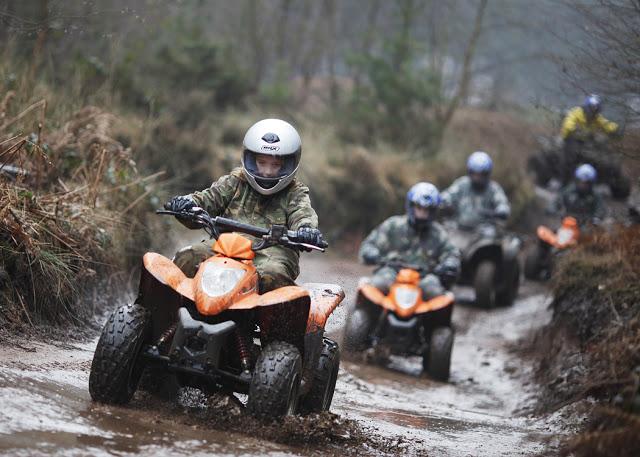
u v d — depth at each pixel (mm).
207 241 12680
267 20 53062
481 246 30688
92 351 15336
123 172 21156
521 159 48344
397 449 12266
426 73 48719
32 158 18891
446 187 42625
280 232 11695
